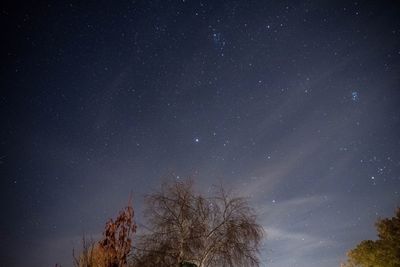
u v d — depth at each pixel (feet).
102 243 22.99
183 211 47.57
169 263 43.83
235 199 49.65
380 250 61.16
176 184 49.85
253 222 48.85
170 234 46.39
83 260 22.43
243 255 46.09
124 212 24.13
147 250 44.14
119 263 22.58
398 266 57.52
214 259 46.03
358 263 67.41
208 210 49.29
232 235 46.73
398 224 59.57
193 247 46.16
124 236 23.45
